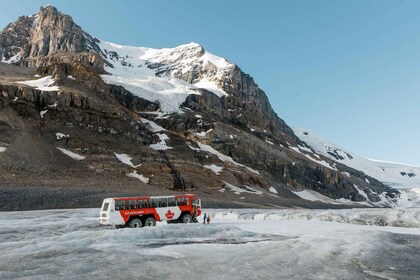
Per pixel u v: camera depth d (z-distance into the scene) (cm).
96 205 6412
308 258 2091
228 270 1725
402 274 1822
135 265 1733
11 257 1816
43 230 3116
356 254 2233
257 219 5434
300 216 5262
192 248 2227
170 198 3753
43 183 7112
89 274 1531
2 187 6288
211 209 7156
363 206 17012
